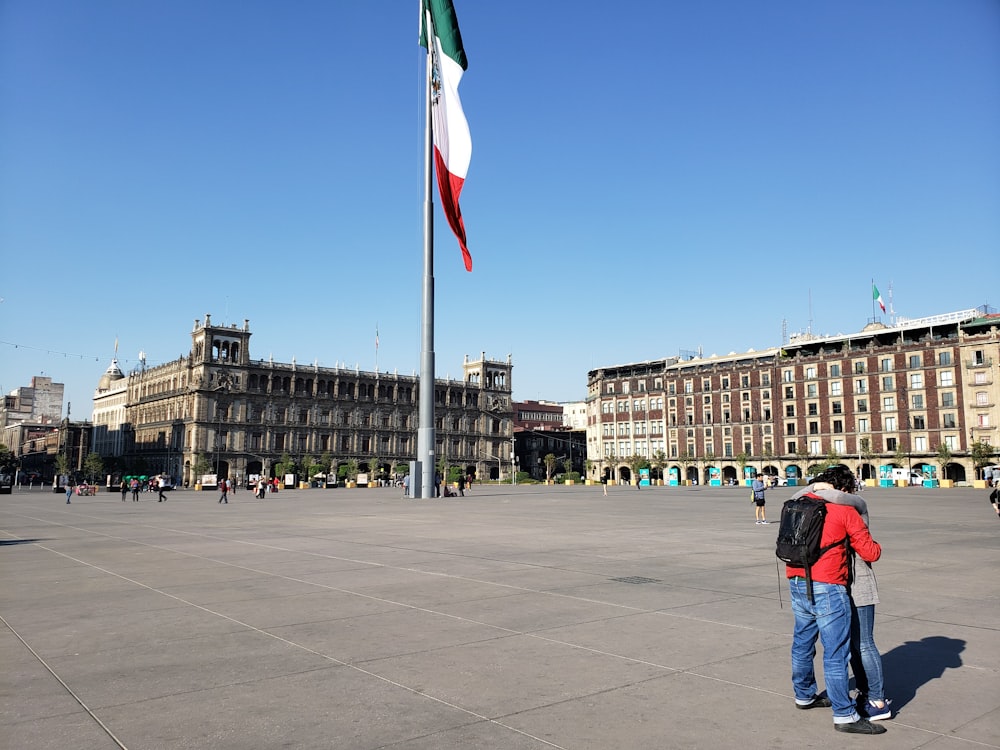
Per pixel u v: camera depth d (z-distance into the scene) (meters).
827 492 6.88
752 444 136.12
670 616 10.71
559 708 6.84
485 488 94.31
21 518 36.59
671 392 148.38
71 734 6.28
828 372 127.75
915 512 36.62
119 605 11.81
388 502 52.12
